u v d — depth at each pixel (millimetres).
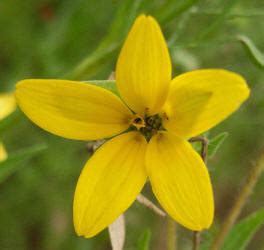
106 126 204
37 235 325
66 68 327
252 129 339
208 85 193
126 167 203
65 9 330
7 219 318
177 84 198
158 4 265
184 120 200
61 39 331
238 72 338
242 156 342
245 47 237
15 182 319
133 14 250
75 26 329
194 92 195
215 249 222
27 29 336
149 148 203
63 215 325
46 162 319
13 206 319
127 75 198
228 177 344
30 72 331
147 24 192
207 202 197
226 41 240
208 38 243
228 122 335
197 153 201
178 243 316
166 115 203
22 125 320
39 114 197
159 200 199
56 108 197
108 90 201
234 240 226
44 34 335
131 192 201
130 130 207
